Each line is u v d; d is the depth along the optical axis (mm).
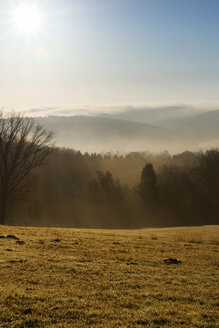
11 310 8141
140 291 10383
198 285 11562
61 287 10242
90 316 8102
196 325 7836
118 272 12570
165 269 13812
